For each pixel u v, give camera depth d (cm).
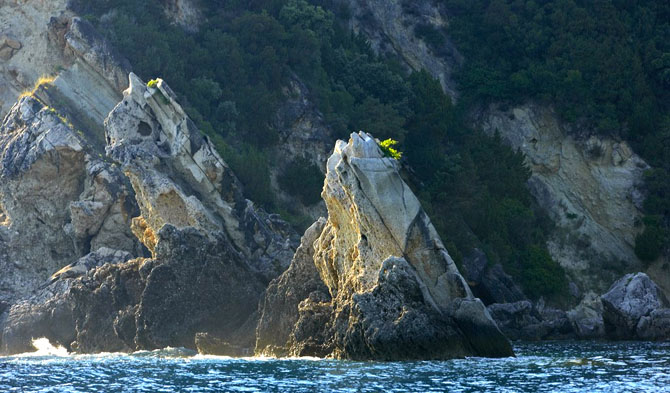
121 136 16212
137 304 14488
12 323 15362
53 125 18000
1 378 10462
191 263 14362
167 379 10144
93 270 15350
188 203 15662
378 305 11275
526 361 11269
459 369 10406
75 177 18000
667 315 16825
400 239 11625
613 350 13975
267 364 11269
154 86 16462
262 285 14975
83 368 11356
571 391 9019
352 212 11931
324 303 12369
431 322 11238
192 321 14100
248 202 16912
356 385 9425
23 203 17850
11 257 17700
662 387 9269
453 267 11675
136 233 16350
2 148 18525
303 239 13262
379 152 11981
